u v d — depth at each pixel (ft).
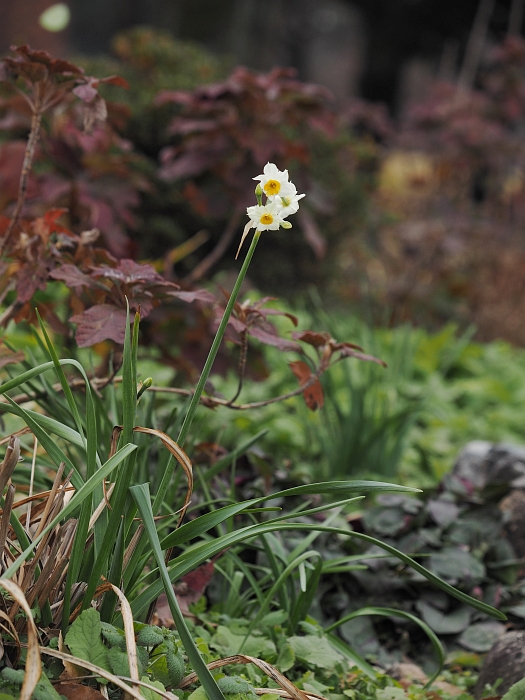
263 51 48.37
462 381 20.93
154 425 9.37
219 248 13.44
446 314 25.89
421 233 24.90
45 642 5.63
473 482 13.06
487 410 19.92
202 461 10.42
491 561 10.27
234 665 7.07
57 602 5.91
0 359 8.38
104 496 5.80
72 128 10.78
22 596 4.83
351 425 13.42
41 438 5.97
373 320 24.56
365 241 26.04
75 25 54.70
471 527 10.35
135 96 21.81
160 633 5.70
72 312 9.74
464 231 24.89
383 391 17.37
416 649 9.52
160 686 5.40
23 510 8.14
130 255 11.12
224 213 13.11
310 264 23.86
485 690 7.75
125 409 5.77
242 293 15.25
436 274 25.85
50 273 7.84
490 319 26.05
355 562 9.73
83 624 5.43
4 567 5.75
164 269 12.16
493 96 26.50
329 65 89.30
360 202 24.26
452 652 9.35
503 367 22.16
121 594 5.50
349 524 10.43
